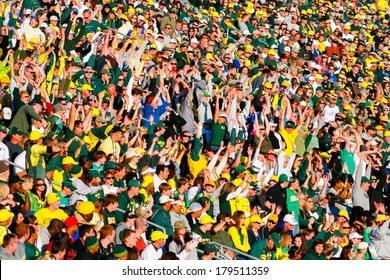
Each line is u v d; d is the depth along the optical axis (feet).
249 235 142.20
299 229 160.04
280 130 192.85
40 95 158.10
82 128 150.10
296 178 187.11
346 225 161.07
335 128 216.74
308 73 256.73
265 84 203.10
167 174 148.46
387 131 231.50
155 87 185.16
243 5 279.69
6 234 108.99
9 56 164.86
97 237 123.44
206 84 192.34
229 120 182.39
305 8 310.24
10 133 143.02
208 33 239.50
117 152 154.81
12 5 194.80
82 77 172.76
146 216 129.80
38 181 126.41
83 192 129.59
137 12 231.09
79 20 198.70
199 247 134.00
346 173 195.83
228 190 148.56
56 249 109.70
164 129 170.19
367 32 334.03
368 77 285.64
